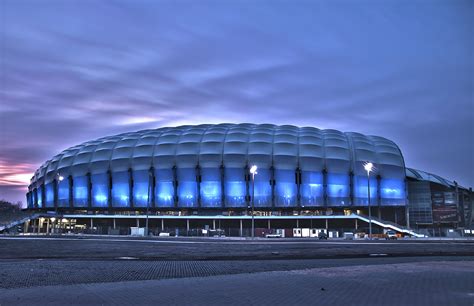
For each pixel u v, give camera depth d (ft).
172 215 346.33
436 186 378.73
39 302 28.81
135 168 374.43
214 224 324.39
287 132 387.14
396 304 27.40
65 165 404.77
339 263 61.77
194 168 363.15
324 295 31.30
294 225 333.21
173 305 27.71
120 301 29.22
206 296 31.24
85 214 371.35
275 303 28.19
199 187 361.10
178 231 279.08
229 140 372.58
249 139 375.04
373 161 371.35
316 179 360.89
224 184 359.05
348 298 29.89
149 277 43.91
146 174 371.35
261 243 150.00
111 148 394.32
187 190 362.12
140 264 59.52
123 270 50.90
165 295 31.73
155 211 366.43
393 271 48.26
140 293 32.73
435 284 36.96
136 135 406.21
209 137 377.91
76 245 127.65
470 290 33.35
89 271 49.70
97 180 383.86
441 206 374.02
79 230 342.03
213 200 357.61
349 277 42.55
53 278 42.83
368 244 142.00
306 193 358.43
